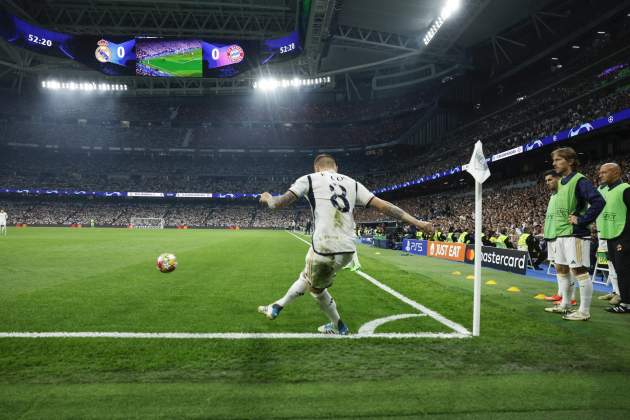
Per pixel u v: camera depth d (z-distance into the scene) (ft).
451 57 150.41
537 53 132.46
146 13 142.00
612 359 11.33
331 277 12.07
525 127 114.83
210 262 38.45
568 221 17.03
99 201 208.85
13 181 192.34
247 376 9.77
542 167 104.94
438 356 11.44
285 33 152.35
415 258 51.47
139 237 89.40
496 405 8.33
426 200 152.25
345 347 12.16
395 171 186.19
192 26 154.51
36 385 9.09
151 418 7.63
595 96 89.35
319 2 107.04
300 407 8.16
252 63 146.92
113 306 17.89
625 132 77.71
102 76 190.70
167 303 18.69
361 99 217.15
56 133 208.33
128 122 221.25
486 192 116.57
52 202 202.18
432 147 176.24
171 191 203.41
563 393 8.96
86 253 46.21
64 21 146.92
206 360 10.87
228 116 223.30
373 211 171.94
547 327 14.78
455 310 17.75
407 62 163.22
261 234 126.52
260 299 19.85
